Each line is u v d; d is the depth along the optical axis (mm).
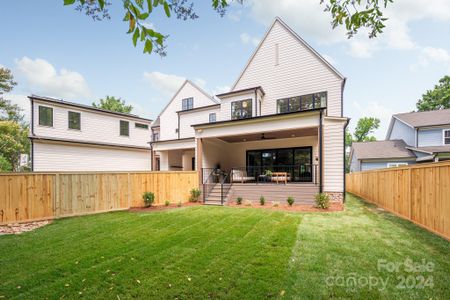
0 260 3885
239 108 13664
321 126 9102
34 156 12297
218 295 2744
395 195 7316
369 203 9805
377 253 3906
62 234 5414
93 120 15641
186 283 3033
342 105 11867
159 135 23672
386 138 24422
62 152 13414
